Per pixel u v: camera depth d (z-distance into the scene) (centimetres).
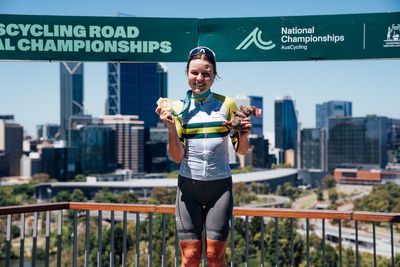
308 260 439
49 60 518
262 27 518
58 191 15162
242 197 12106
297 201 12800
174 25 521
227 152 308
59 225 481
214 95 312
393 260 425
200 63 302
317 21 513
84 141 19488
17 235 5044
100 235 480
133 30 520
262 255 451
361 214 430
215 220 295
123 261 472
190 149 303
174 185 13488
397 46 502
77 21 516
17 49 514
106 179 17812
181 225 303
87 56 518
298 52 517
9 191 14688
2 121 18375
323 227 438
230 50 521
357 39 509
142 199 13262
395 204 9588
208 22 520
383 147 18688
